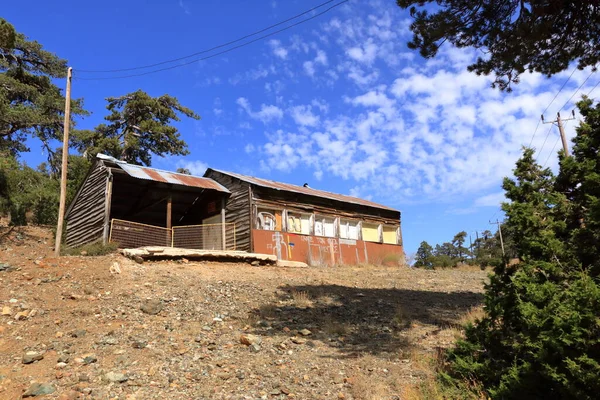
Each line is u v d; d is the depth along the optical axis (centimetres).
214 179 2247
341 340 846
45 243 2092
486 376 580
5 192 2300
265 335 855
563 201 587
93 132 3447
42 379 609
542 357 479
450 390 582
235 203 2100
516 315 582
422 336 872
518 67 979
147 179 1825
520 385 503
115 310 920
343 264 2280
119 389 589
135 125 3984
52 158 3139
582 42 930
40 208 2644
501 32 920
